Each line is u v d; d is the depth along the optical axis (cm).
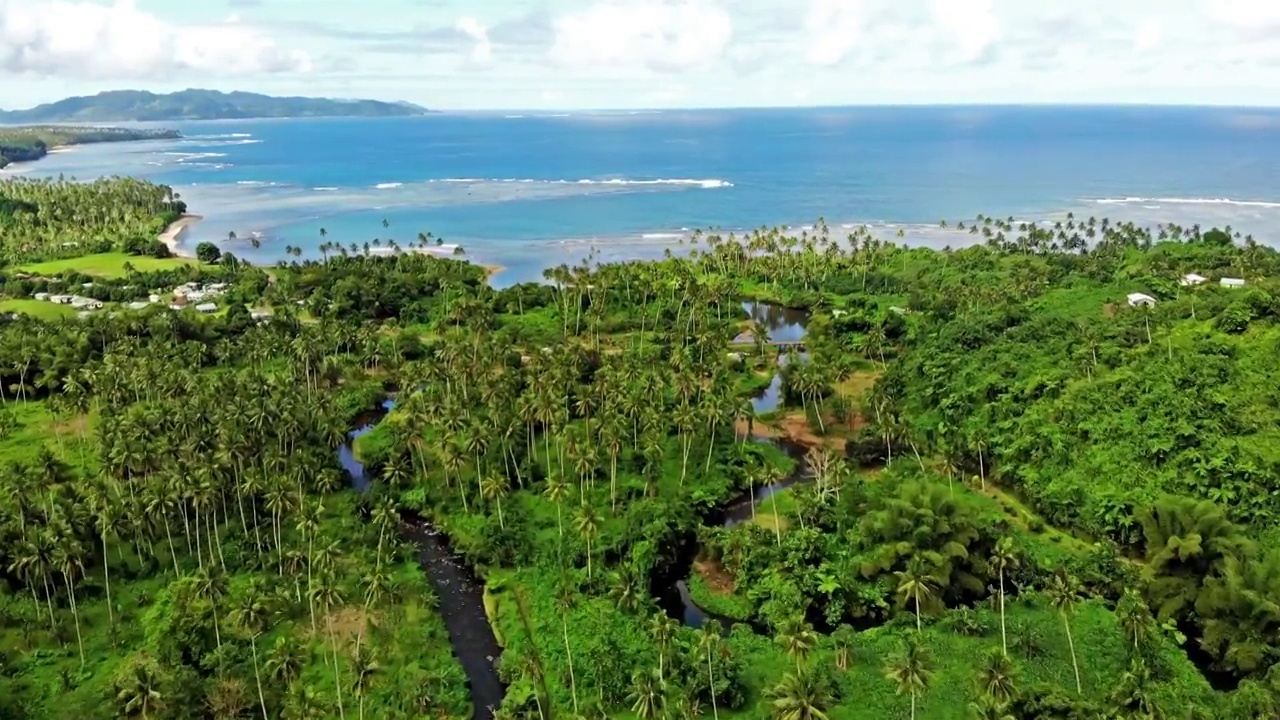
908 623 8744
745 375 16512
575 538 10481
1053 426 11850
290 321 18550
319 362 15262
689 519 10950
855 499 10562
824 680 7619
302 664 7862
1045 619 8675
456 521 11169
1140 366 12494
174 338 17062
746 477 12238
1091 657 8044
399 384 15650
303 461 11562
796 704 6694
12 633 8750
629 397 12650
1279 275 17450
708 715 7550
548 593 9538
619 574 9350
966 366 14250
